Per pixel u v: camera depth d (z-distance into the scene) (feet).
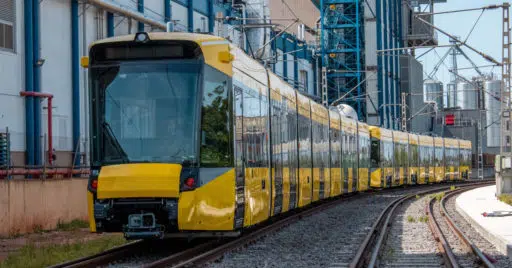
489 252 59.16
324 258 52.54
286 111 79.20
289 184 78.54
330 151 115.65
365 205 119.65
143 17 116.16
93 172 51.52
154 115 51.55
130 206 50.34
